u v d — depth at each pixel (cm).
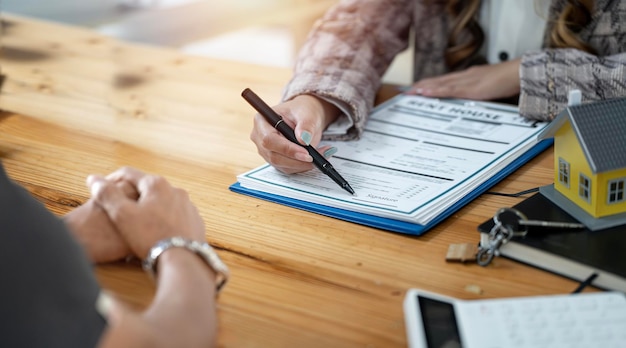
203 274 71
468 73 136
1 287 54
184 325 63
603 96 118
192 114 130
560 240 80
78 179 107
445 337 66
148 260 74
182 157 113
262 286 79
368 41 135
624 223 82
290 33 299
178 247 73
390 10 145
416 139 112
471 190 96
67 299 57
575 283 77
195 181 105
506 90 130
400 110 125
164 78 150
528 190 97
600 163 80
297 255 85
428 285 78
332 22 139
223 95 139
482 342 64
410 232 88
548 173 102
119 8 287
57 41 173
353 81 122
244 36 302
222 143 118
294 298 77
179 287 68
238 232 91
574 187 86
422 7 152
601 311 67
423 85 135
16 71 153
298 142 102
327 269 82
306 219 93
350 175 101
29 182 106
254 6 322
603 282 75
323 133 114
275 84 144
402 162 104
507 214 83
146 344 58
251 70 153
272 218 94
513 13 144
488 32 148
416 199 93
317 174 102
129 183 82
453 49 149
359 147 111
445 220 91
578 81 118
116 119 129
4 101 138
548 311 67
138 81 148
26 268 56
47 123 128
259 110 105
